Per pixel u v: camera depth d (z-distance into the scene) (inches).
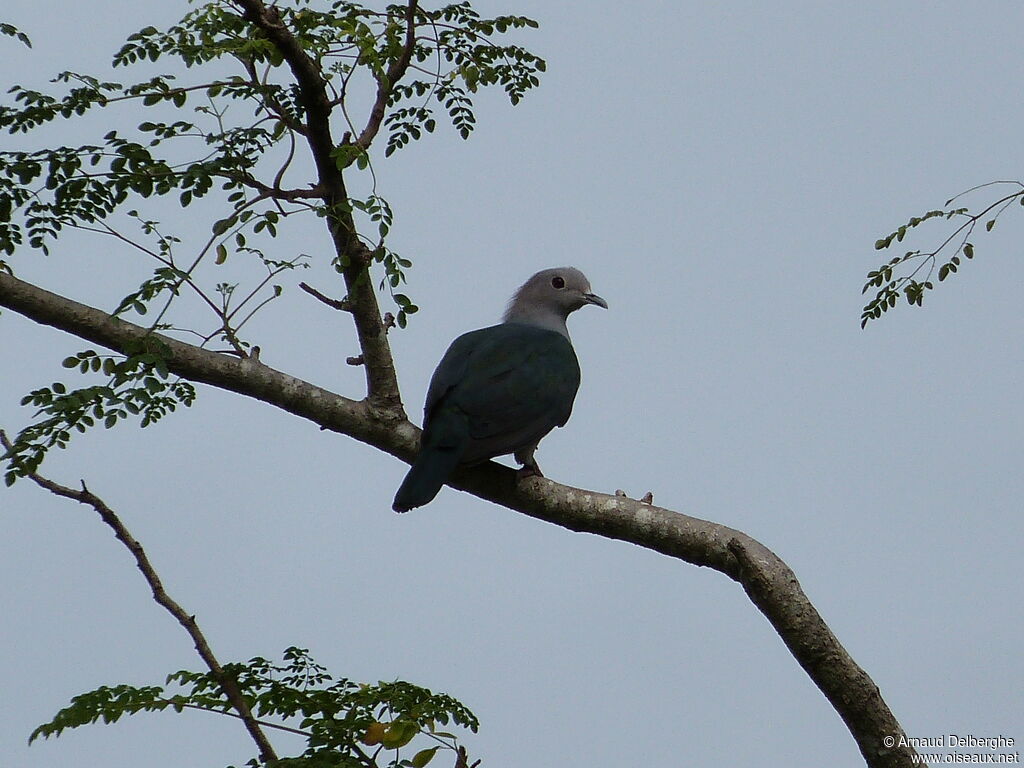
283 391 441.1
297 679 371.9
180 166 414.9
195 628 365.4
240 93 427.5
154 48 425.1
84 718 340.5
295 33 426.0
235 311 432.5
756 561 428.5
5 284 415.8
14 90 417.1
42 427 365.7
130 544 368.5
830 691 426.9
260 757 351.6
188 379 429.7
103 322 424.2
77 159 409.1
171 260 408.8
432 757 349.4
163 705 347.9
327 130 418.3
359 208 400.5
